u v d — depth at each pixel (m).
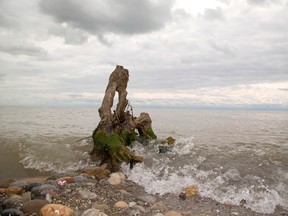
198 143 17.86
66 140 17.42
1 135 18.61
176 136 21.77
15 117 37.81
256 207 8.03
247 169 11.72
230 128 28.42
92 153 13.33
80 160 13.10
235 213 7.58
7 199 7.32
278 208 8.09
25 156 13.45
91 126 27.30
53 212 6.37
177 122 37.00
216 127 29.55
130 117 15.85
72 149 14.88
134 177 10.60
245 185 9.76
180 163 12.43
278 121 42.00
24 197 7.65
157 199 8.49
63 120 34.62
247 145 17.23
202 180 10.15
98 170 10.86
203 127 29.41
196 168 11.70
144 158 13.05
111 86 14.80
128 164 12.09
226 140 19.44
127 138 15.11
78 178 9.74
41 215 6.41
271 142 18.52
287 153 14.70
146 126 16.88
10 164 12.30
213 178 10.41
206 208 7.88
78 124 29.17
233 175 10.63
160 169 11.54
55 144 15.85
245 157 13.77
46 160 12.97
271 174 11.13
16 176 10.85
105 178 10.45
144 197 8.52
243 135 22.38
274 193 9.05
